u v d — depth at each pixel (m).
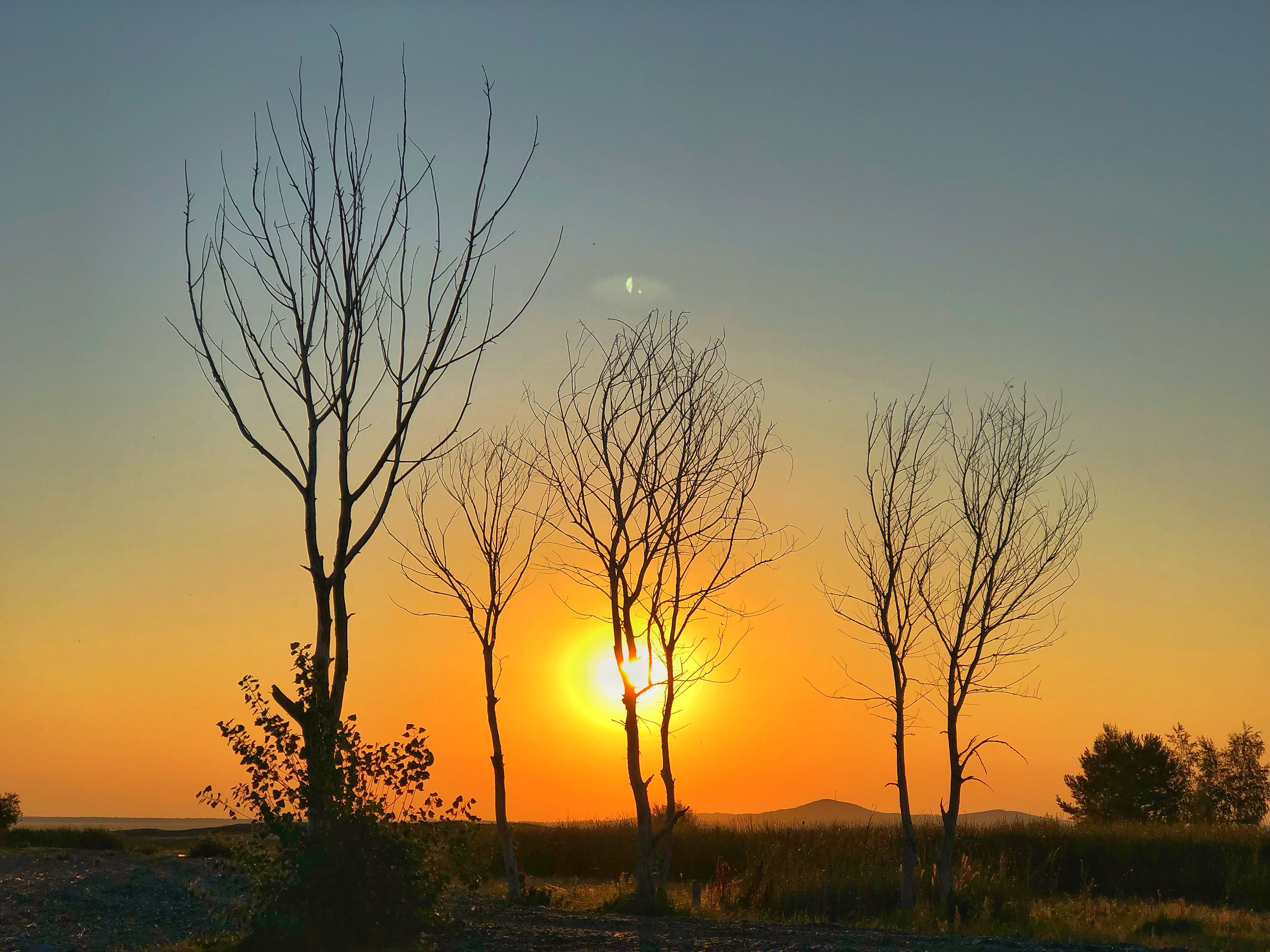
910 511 22.56
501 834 23.92
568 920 18.89
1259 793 64.00
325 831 12.89
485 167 14.58
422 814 13.46
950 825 21.92
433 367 14.27
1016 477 21.98
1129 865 32.22
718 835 38.72
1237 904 28.92
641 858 21.98
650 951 13.84
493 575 24.98
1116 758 64.88
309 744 13.13
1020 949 14.72
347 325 14.31
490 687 24.53
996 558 21.83
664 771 23.56
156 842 45.03
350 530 13.98
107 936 17.56
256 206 14.53
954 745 21.97
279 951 12.57
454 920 15.02
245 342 14.30
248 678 13.25
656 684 22.83
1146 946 15.69
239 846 13.23
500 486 25.48
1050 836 34.88
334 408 14.34
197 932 17.66
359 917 12.72
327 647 13.62
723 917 22.80
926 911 22.03
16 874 25.44
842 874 25.89
